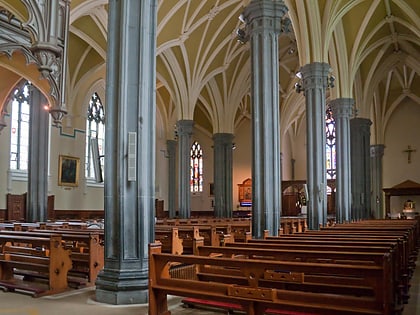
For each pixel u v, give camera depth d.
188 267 7.89
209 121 41.19
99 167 29.89
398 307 6.34
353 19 23.62
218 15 25.50
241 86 32.94
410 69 34.97
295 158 44.25
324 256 5.96
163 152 37.34
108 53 7.93
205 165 41.88
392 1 23.00
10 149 24.58
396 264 6.65
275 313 5.97
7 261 8.58
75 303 7.01
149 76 7.96
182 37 24.38
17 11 10.10
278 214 13.42
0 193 23.73
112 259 7.41
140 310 6.55
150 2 8.12
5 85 22.31
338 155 24.44
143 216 7.59
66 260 8.01
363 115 30.19
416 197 36.81
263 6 13.87
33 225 14.45
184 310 6.53
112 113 7.80
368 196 29.64
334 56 24.48
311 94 19.36
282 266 5.16
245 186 40.88
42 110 20.02
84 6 19.16
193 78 27.78
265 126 13.58
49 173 25.59
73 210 27.31
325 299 4.94
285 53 31.69
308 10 19.12
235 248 6.63
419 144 37.38
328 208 39.94
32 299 7.29
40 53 8.91
